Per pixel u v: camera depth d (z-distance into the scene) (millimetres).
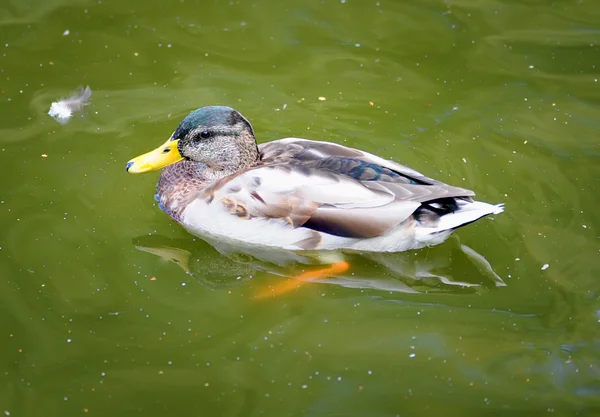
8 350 9516
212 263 11273
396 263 11227
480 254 11195
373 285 10828
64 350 9555
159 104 13703
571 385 9203
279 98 13953
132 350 9594
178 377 9266
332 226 10695
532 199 11906
